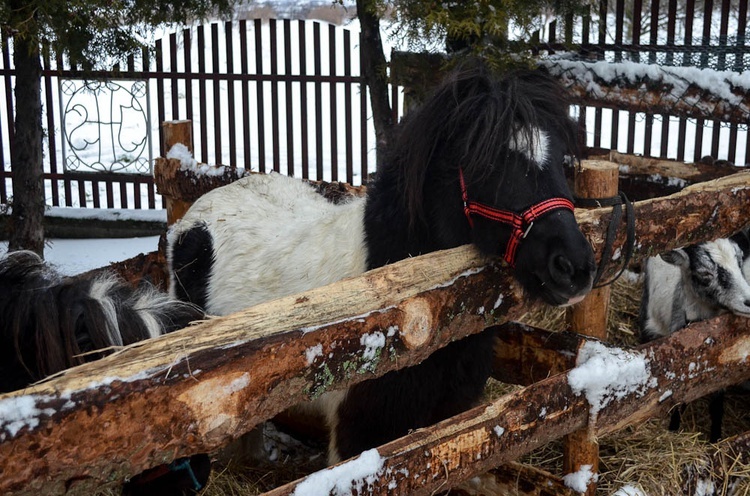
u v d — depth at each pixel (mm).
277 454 3697
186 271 3650
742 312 3051
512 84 2469
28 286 1844
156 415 1510
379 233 2832
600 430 2625
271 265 3256
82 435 1408
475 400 2980
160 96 8242
